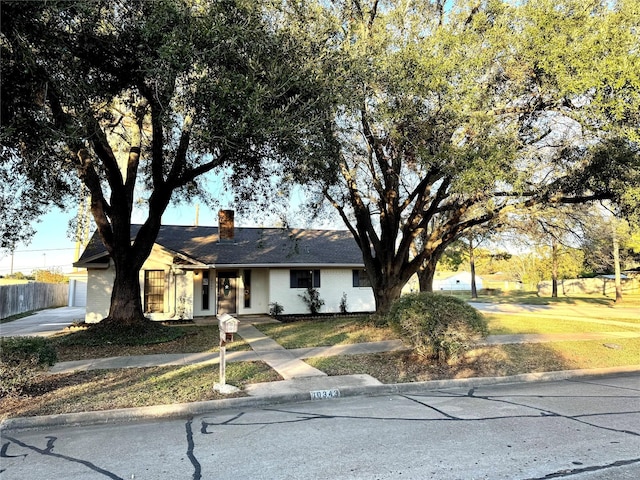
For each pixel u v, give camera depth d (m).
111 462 4.53
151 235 12.84
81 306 32.88
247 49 7.94
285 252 21.86
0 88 6.14
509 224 16.55
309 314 21.09
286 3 9.24
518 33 9.70
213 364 9.37
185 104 8.05
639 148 9.53
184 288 18.64
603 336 13.55
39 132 6.91
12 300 23.28
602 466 4.21
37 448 5.01
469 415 6.11
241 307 21.00
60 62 7.19
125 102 9.70
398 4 12.23
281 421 5.94
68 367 9.03
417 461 4.38
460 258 40.47
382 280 15.40
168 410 6.41
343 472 4.14
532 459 4.40
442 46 9.70
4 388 6.72
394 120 10.25
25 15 6.00
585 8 9.20
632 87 8.40
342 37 10.81
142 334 12.23
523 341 12.30
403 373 8.66
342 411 6.44
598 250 21.20
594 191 11.23
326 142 9.80
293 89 8.59
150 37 7.28
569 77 8.82
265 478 4.05
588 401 6.92
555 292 38.03
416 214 14.80
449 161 9.88
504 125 10.41
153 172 12.26
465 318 9.21
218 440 5.18
